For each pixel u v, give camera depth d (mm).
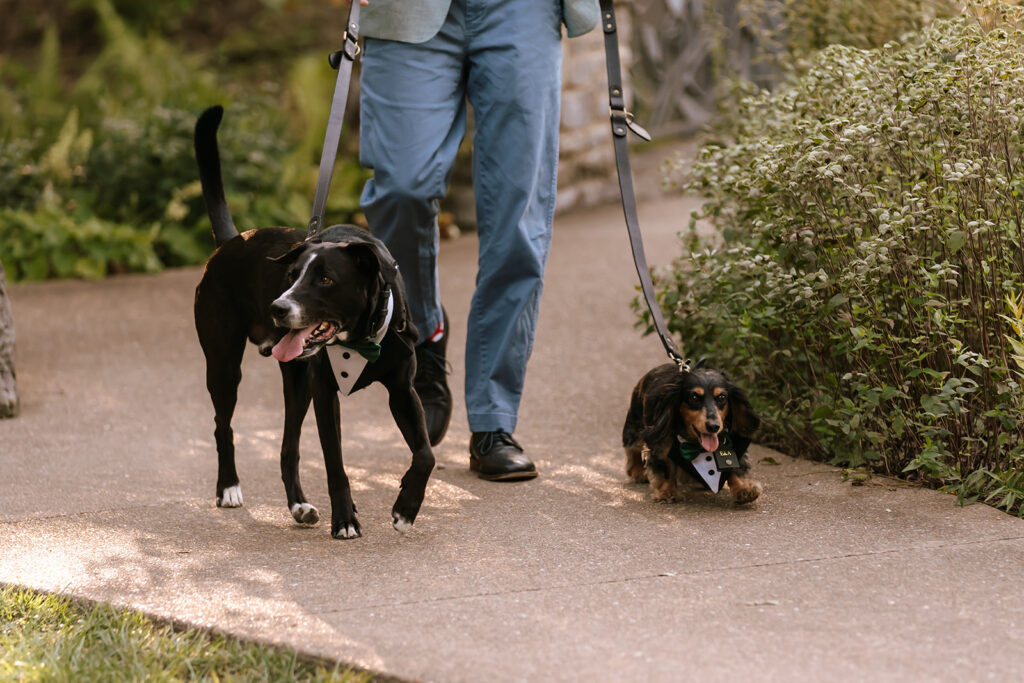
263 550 5012
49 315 10391
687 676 3725
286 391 5418
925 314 5695
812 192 5883
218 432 5629
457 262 12156
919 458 5477
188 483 6039
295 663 3943
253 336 5520
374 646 4000
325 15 21031
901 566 4609
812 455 6219
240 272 5359
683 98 16953
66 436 6980
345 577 4668
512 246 5938
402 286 5051
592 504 5559
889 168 6035
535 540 5059
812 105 6516
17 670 3949
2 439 6922
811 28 8281
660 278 7156
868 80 6227
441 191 5891
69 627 4301
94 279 11922
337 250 4633
